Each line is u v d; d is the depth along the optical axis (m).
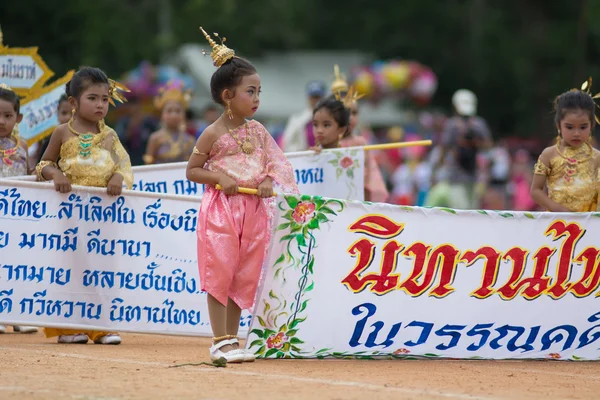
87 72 19.30
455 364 17.36
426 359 17.75
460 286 17.80
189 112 45.62
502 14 95.69
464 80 96.44
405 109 82.00
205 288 16.39
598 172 19.94
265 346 16.94
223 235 16.42
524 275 18.12
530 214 18.06
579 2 93.25
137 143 42.03
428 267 17.61
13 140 21.58
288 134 33.09
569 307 18.39
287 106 75.12
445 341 17.80
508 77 94.00
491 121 96.94
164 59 75.00
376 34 100.50
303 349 17.11
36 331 21.72
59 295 19.17
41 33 59.69
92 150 19.27
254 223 16.73
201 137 16.77
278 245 16.78
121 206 19.33
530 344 18.25
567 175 19.95
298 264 16.91
